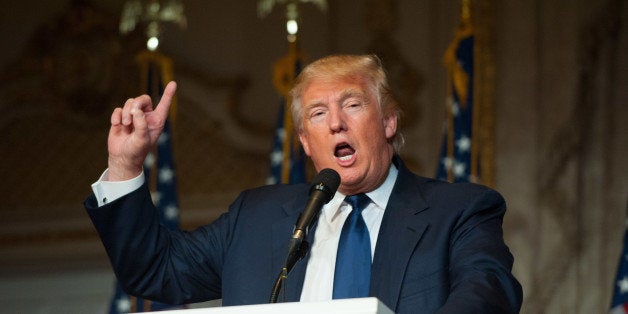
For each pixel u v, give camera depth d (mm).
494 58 27109
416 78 27938
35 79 29766
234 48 29188
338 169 11211
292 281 10773
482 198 10766
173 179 23453
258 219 11406
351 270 10711
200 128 29016
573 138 26312
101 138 29750
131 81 29734
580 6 26703
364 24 28516
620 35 26406
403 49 28203
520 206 26406
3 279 28141
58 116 29766
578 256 25797
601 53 26422
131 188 11086
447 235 10508
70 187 29438
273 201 11547
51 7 29891
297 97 11805
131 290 11492
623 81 26234
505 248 10328
